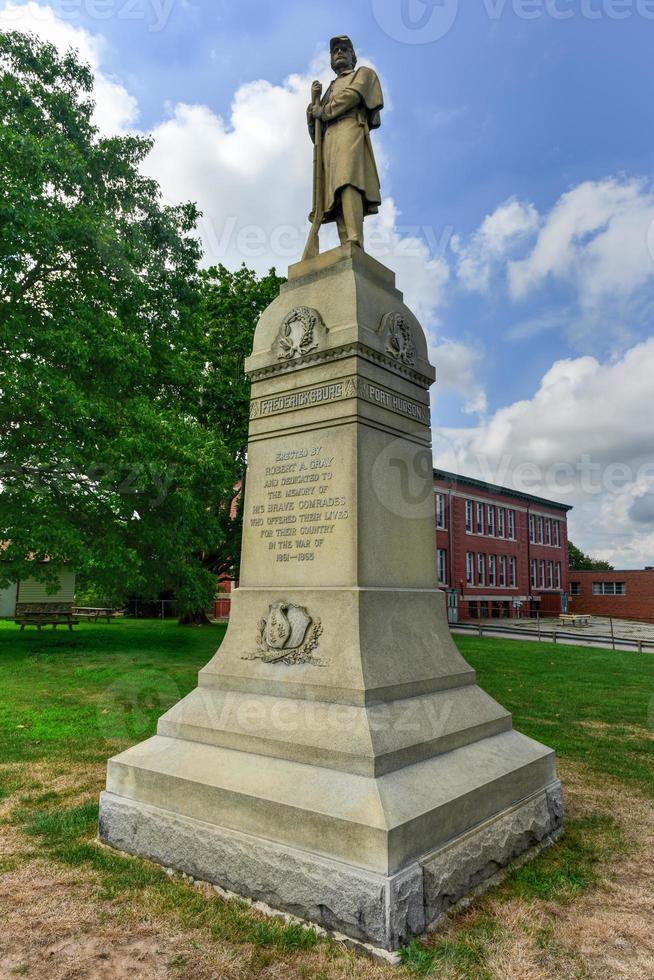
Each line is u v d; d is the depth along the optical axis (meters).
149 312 18.75
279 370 5.44
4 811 5.17
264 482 5.33
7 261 14.73
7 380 13.84
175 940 3.36
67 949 3.28
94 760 6.68
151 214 18.78
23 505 15.38
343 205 5.88
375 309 5.30
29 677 12.52
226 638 5.09
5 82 16.25
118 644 18.56
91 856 4.31
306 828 3.61
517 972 3.13
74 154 16.41
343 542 4.71
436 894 3.53
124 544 16.50
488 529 46.91
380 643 4.52
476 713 4.90
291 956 3.22
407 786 3.77
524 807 4.51
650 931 3.53
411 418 5.50
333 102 5.93
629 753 7.44
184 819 4.13
